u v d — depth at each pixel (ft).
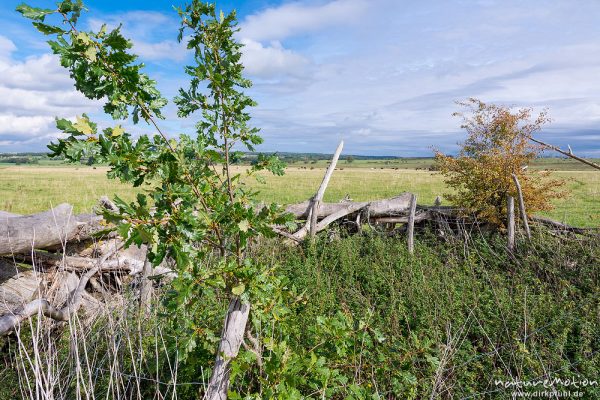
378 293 23.21
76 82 6.95
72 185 107.24
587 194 82.53
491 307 20.17
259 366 10.22
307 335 14.88
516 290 23.00
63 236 20.48
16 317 14.30
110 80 6.93
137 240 6.55
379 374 12.05
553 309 19.61
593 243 29.94
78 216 22.89
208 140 8.83
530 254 28.48
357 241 32.94
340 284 24.08
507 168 33.19
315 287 22.38
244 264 8.88
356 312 19.30
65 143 6.43
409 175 179.73
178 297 7.55
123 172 6.98
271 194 88.94
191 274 8.10
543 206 34.09
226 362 9.21
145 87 7.43
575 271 25.98
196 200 8.18
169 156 7.58
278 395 8.77
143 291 17.19
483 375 15.31
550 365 15.31
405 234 35.94
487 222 35.35
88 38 6.55
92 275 21.04
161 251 7.19
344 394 11.75
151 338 13.42
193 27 8.50
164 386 11.94
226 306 14.42
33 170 238.27
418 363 15.16
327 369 9.42
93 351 13.08
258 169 9.32
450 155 36.17
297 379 8.74
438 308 19.54
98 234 6.57
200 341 11.10
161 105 7.64
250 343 10.91
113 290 22.35
